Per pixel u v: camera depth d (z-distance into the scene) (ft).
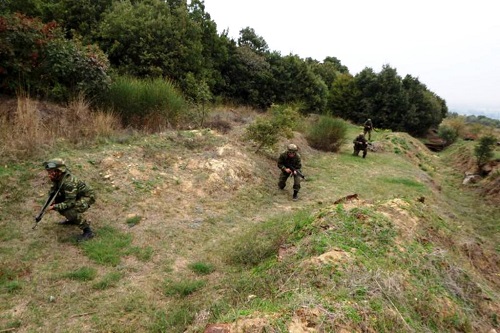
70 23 47.26
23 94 27.61
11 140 22.16
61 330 11.01
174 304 12.66
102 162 22.66
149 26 46.85
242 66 69.56
